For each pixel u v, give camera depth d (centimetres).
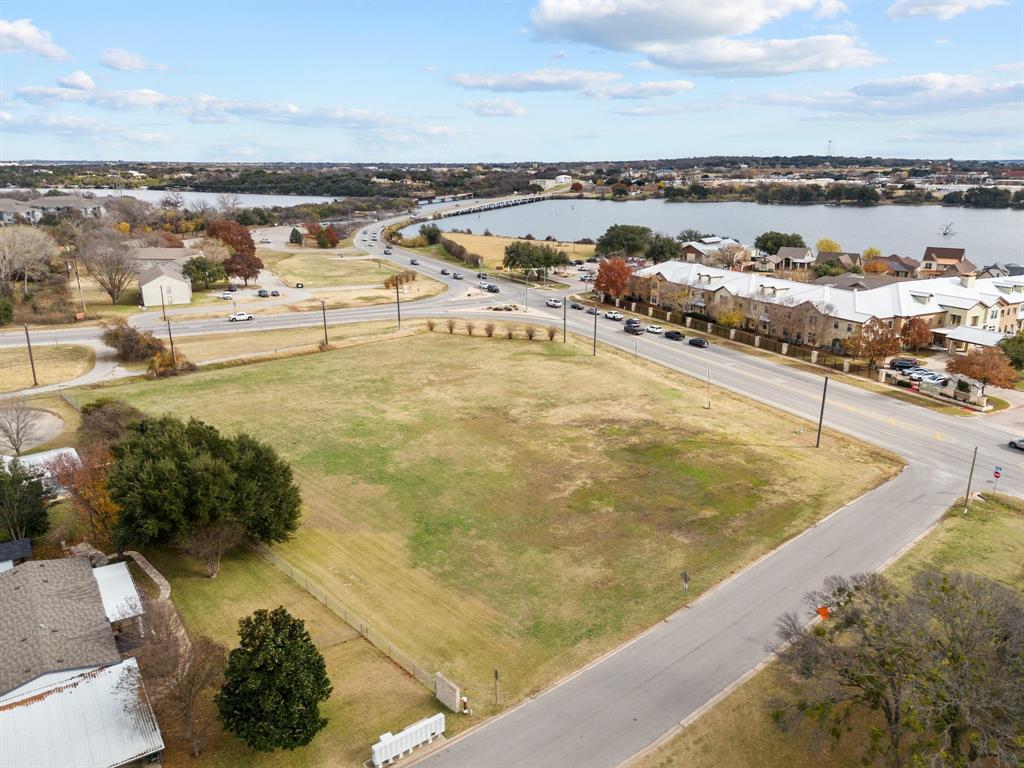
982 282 10369
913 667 2542
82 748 2627
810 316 9238
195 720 2959
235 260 13675
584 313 11956
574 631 3591
